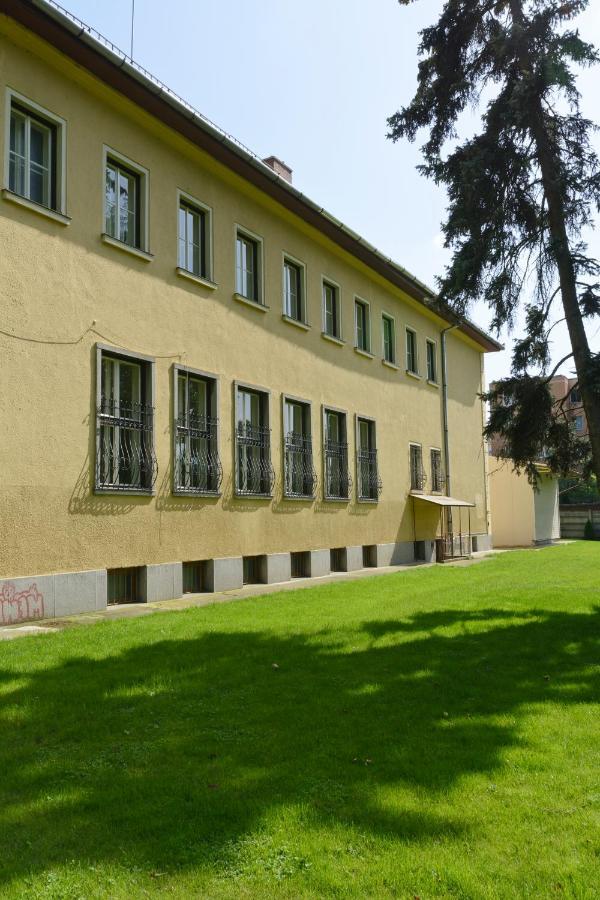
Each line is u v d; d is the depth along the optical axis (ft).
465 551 92.38
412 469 80.28
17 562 33.83
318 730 17.28
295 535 56.65
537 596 43.88
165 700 19.81
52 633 29.84
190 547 45.11
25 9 34.04
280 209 56.24
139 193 43.70
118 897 9.99
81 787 13.83
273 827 11.98
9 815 12.57
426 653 26.45
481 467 100.42
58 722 17.83
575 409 39.45
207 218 49.29
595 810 12.82
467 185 38.04
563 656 26.22
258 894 10.09
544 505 120.67
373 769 14.70
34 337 35.47
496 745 16.21
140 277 42.63
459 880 10.33
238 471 50.47
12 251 34.76
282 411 55.98
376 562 69.67
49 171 37.76
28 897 10.00
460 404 95.04
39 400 35.47
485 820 12.32
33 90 36.55
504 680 22.57
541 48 37.99
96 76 39.11
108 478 39.60
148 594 41.42
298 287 60.64
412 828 11.99
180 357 45.34
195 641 27.96
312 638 29.07
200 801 13.07
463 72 41.39
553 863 10.87
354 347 68.33
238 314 51.47
